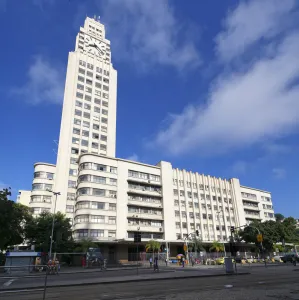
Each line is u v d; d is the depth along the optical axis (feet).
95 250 139.54
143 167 223.10
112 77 282.77
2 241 131.75
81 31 300.20
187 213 232.53
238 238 233.14
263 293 37.78
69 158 225.35
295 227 231.91
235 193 273.54
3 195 124.26
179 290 43.75
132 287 50.44
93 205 187.62
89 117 249.75
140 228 200.03
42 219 171.01
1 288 52.08
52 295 42.04
